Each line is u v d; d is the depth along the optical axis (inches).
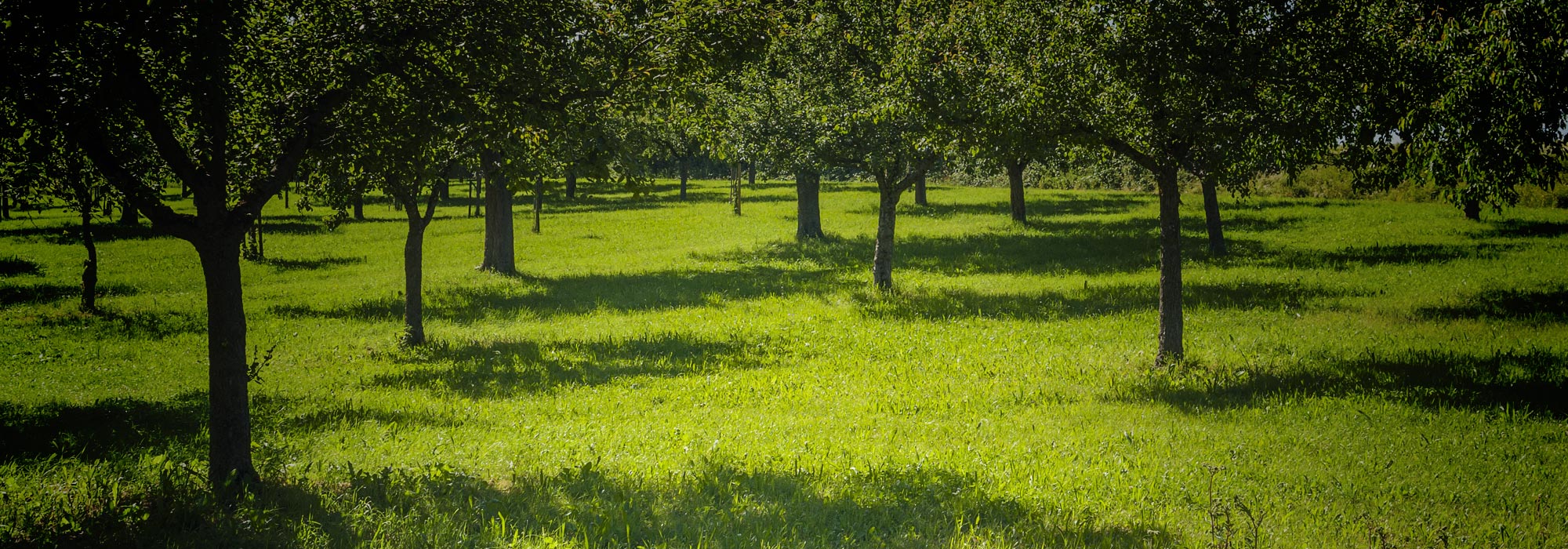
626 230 1962.4
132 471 379.6
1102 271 1072.2
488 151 470.0
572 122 375.6
